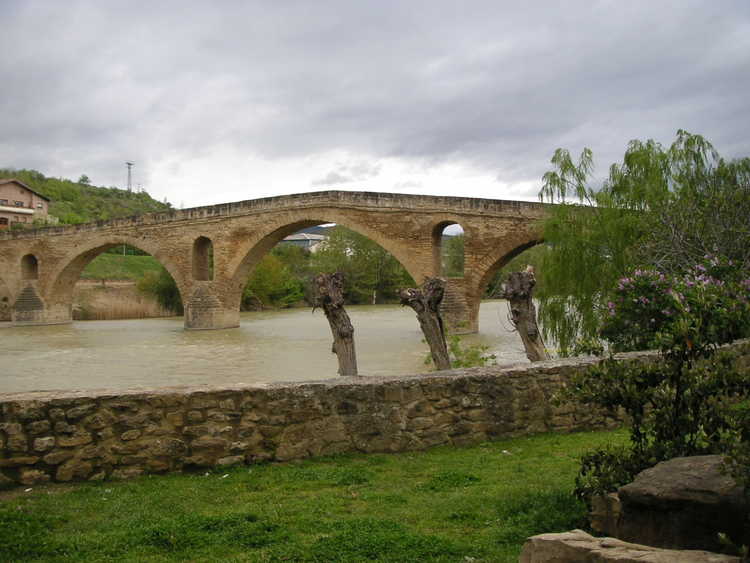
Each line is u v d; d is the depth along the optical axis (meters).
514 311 13.42
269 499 5.83
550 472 6.44
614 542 3.60
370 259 76.44
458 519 5.24
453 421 7.70
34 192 92.50
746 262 13.71
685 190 16.78
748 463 3.66
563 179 19.73
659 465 4.24
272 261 69.50
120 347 31.48
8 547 4.73
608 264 18.17
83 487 6.27
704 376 4.79
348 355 13.23
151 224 45.94
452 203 34.09
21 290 52.41
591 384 5.10
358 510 5.52
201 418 6.82
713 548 3.73
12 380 21.27
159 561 4.52
